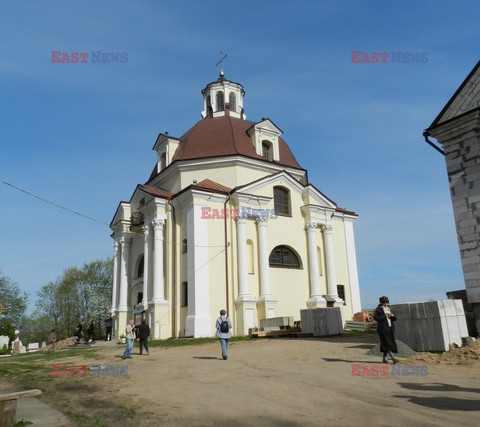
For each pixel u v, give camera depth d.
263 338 19.91
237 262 23.81
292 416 6.07
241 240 23.89
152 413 6.61
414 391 7.36
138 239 29.44
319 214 27.86
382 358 11.19
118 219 30.97
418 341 12.09
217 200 24.38
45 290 54.16
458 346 11.67
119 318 28.52
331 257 27.56
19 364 15.41
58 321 53.25
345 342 15.73
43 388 9.59
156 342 21.14
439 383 7.95
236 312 23.05
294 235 26.78
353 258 30.00
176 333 23.16
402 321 12.53
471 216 13.55
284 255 26.28
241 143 27.91
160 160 29.95
